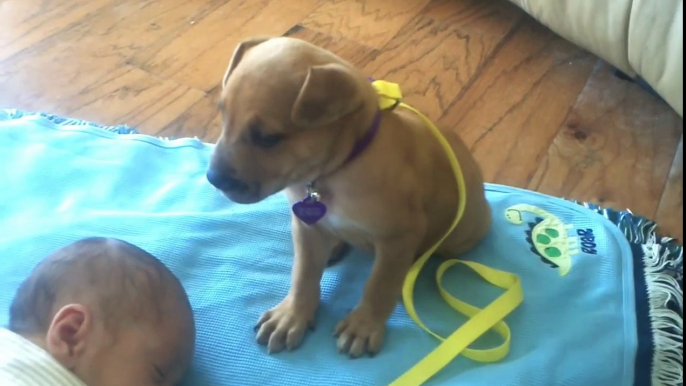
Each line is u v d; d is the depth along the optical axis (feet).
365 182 3.18
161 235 4.08
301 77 2.89
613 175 5.13
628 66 5.66
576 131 5.51
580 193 5.00
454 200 3.74
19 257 3.89
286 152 2.94
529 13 6.39
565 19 5.94
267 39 3.26
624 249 4.22
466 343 3.51
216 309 3.72
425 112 5.65
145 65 5.98
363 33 6.54
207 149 4.85
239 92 2.90
